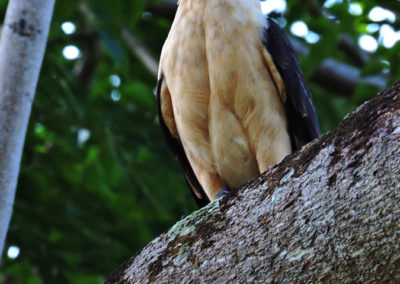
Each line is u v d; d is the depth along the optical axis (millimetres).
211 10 8234
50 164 13758
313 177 4754
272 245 4742
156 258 5430
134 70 15812
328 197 4586
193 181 9648
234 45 8148
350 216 4418
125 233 13398
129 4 13281
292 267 4574
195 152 8656
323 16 14547
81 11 14688
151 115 14633
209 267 5031
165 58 8602
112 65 15875
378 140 4523
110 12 13227
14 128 7594
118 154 13383
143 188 13461
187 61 8297
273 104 8312
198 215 5414
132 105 14953
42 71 12922
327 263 4418
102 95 15016
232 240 5004
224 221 5172
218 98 8227
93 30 15305
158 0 13875
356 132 4723
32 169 13711
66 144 13547
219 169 8648
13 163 7535
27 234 13055
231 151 8469
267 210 4914
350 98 15172
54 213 13242
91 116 13141
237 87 8164
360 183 4469
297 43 14945
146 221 13617
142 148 14086
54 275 13172
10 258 13328
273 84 8336
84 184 13820
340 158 4680
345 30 12938
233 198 5266
